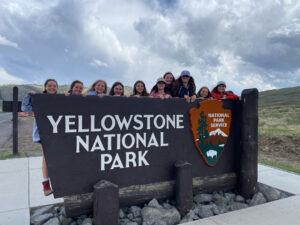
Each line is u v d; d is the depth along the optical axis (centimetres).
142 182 303
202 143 344
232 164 377
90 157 271
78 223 273
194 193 345
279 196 377
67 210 262
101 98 276
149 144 306
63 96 258
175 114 325
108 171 281
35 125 284
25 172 480
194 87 401
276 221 289
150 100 306
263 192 374
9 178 442
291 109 2936
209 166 356
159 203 322
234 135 379
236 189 381
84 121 267
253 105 365
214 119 354
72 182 263
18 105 683
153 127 309
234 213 312
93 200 260
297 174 504
